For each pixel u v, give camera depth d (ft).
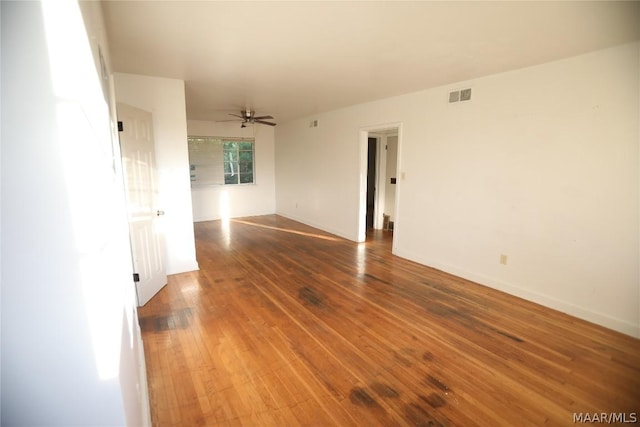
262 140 27.20
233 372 7.13
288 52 9.14
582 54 9.05
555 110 9.75
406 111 14.71
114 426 2.94
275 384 6.75
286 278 12.90
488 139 11.59
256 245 17.98
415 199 14.75
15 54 2.28
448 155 13.05
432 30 7.58
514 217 11.07
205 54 9.35
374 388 6.65
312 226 23.03
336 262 15.01
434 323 9.33
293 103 17.11
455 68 10.59
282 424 5.75
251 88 13.64
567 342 8.37
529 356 7.77
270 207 28.22
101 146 3.41
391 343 8.29
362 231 18.69
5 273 2.45
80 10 2.51
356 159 18.13
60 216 2.50
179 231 13.26
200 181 24.88
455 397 6.41
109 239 2.99
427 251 14.44
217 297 11.07
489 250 11.94
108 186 3.39
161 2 6.28
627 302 8.73
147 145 11.17
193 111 19.79
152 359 7.57
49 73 2.35
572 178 9.55
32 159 2.38
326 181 20.98
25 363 2.61
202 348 8.04
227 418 5.87
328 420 5.84
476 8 6.52
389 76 11.64
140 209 10.44
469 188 12.41
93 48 3.94
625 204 8.61
